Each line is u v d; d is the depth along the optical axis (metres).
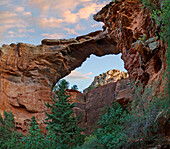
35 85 26.91
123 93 21.08
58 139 13.04
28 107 25.33
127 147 7.44
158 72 10.80
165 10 7.31
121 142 7.73
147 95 8.16
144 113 7.64
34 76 27.22
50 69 28.03
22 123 23.48
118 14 18.09
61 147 12.65
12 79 26.16
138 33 14.39
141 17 14.02
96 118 27.84
